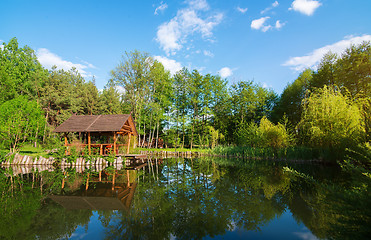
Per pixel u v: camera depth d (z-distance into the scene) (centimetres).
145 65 3102
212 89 3703
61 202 655
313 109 1437
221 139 3441
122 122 1828
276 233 409
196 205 600
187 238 398
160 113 3447
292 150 1722
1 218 526
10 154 1677
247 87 3434
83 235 422
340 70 2114
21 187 871
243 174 1134
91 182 959
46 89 2975
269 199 646
